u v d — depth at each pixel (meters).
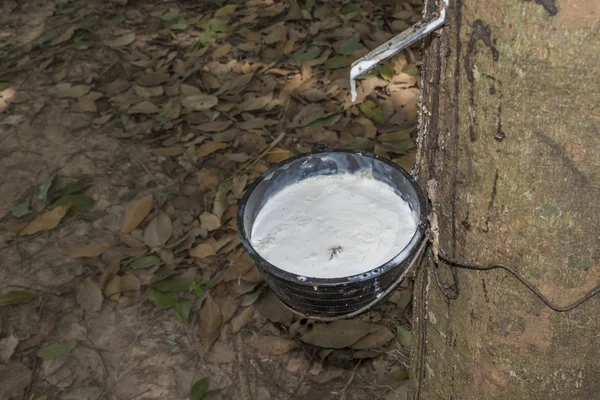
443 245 1.23
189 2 3.43
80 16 3.35
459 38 1.01
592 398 1.25
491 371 1.27
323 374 1.91
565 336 1.16
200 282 2.15
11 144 2.69
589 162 0.99
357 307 1.15
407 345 1.95
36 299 2.15
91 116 2.80
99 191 2.49
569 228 1.05
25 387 1.91
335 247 1.20
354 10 3.21
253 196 1.24
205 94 2.83
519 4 0.91
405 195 1.25
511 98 0.99
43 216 2.37
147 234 2.28
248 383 1.89
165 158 2.60
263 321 2.05
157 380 1.92
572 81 0.93
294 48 3.06
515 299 1.16
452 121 1.09
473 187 1.11
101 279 2.15
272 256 1.20
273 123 2.69
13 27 3.31
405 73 2.86
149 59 3.08
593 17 0.88
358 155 1.30
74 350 2.01
